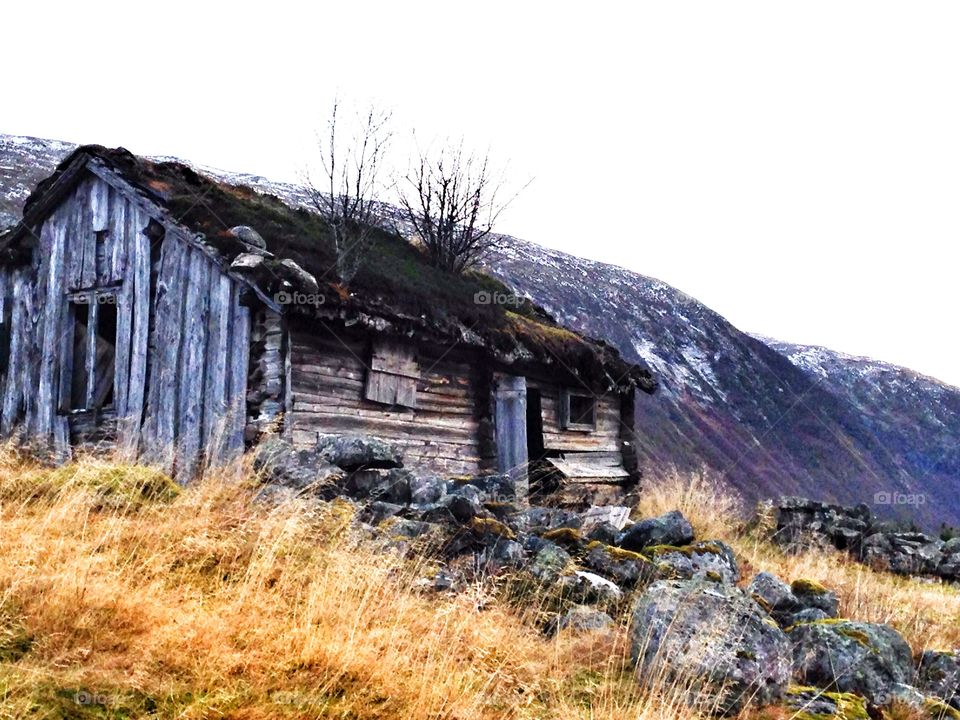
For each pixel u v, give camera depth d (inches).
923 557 567.8
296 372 430.6
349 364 458.6
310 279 423.2
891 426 4335.6
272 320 424.2
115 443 452.4
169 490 287.3
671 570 282.5
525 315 682.8
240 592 211.8
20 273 536.7
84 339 522.0
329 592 218.1
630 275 4082.2
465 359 538.9
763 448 2785.4
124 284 484.1
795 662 241.3
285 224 501.4
